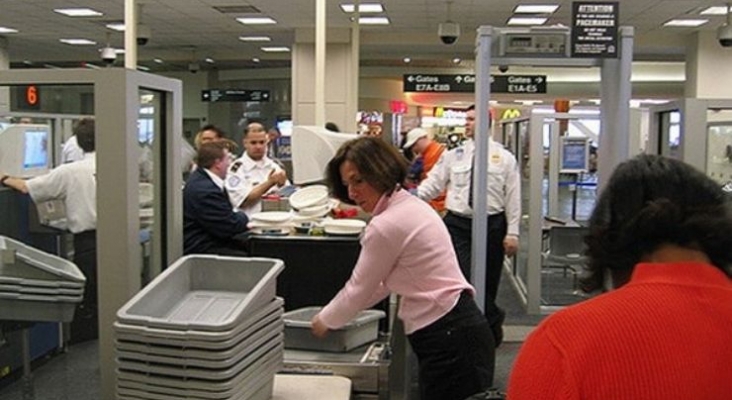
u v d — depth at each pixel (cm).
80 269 244
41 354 274
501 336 458
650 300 91
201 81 1923
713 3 955
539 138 588
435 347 231
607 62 353
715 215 94
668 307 90
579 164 705
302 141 339
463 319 231
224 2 996
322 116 412
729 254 94
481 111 357
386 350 243
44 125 254
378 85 1789
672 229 94
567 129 705
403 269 230
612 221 99
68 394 265
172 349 173
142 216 238
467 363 231
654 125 421
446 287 231
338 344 238
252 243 291
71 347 262
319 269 290
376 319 252
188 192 348
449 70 1780
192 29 1252
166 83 241
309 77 1252
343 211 326
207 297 203
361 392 229
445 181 458
